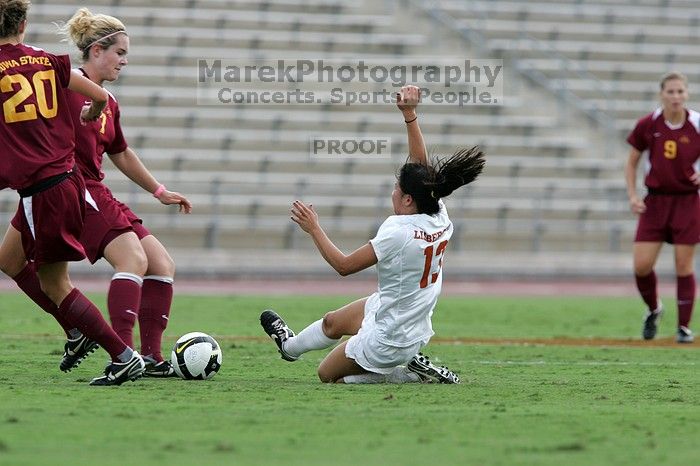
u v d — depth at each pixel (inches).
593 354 1417.3
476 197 3371.1
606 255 3476.9
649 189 1648.6
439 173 959.6
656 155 1633.9
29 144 891.4
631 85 3978.8
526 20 4168.3
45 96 898.1
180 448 642.8
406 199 965.8
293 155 3528.5
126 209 1074.7
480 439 688.4
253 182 3447.3
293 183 3393.2
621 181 3673.7
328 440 677.3
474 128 3708.2
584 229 3494.1
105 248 1003.9
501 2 4170.8
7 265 1005.2
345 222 3346.5
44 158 891.4
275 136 3533.5
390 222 960.3
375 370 987.3
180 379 1010.7
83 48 1044.5
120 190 3262.8
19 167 884.0
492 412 813.2
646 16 4229.8
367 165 3550.7
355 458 617.6
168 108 3540.8
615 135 3777.1
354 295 2659.9
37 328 1691.7
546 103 3850.9
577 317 2146.9
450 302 2503.7
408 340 975.6
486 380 1072.8
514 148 3688.5
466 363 1272.1
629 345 1579.7
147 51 3614.7
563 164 3654.0
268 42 3742.6
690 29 4242.1
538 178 3636.8
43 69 900.0
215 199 3240.7
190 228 3255.4
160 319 1049.5
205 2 3791.8
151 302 1048.8
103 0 3708.2
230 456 619.5
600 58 4077.3
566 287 3110.2
